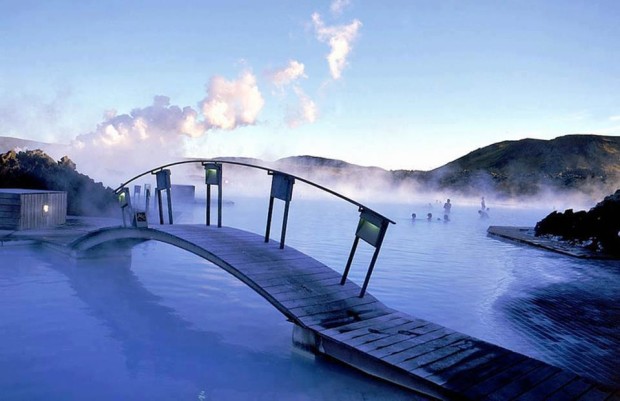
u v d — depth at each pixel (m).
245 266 8.53
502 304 10.03
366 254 17.00
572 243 21.34
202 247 9.36
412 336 6.73
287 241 19.92
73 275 12.34
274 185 10.31
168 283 11.80
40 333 7.89
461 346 6.42
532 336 7.83
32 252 15.24
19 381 5.99
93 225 20.97
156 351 7.21
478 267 14.92
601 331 8.16
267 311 9.52
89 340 7.63
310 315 7.19
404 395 5.67
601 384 5.77
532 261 16.53
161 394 5.72
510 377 5.50
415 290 11.30
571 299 10.61
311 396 5.73
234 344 7.58
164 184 12.72
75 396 5.60
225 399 5.63
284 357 7.04
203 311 9.46
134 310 9.41
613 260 17.16
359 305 7.89
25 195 18.28
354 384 6.07
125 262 14.27
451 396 5.13
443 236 24.66
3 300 9.84
